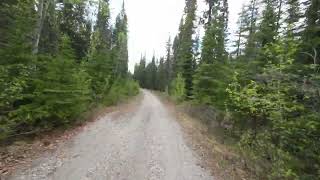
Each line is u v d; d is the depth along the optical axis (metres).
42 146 10.88
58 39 21.80
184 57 38.09
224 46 27.86
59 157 9.70
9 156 9.16
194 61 37.53
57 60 13.72
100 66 28.17
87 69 26.69
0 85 9.99
